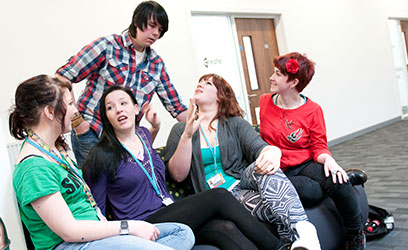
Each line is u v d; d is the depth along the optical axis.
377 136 6.45
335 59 6.82
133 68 2.12
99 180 1.60
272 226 1.86
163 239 1.40
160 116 4.28
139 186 1.66
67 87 1.36
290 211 1.73
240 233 1.50
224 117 2.14
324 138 2.12
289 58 2.14
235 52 5.50
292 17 6.15
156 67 2.25
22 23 3.46
